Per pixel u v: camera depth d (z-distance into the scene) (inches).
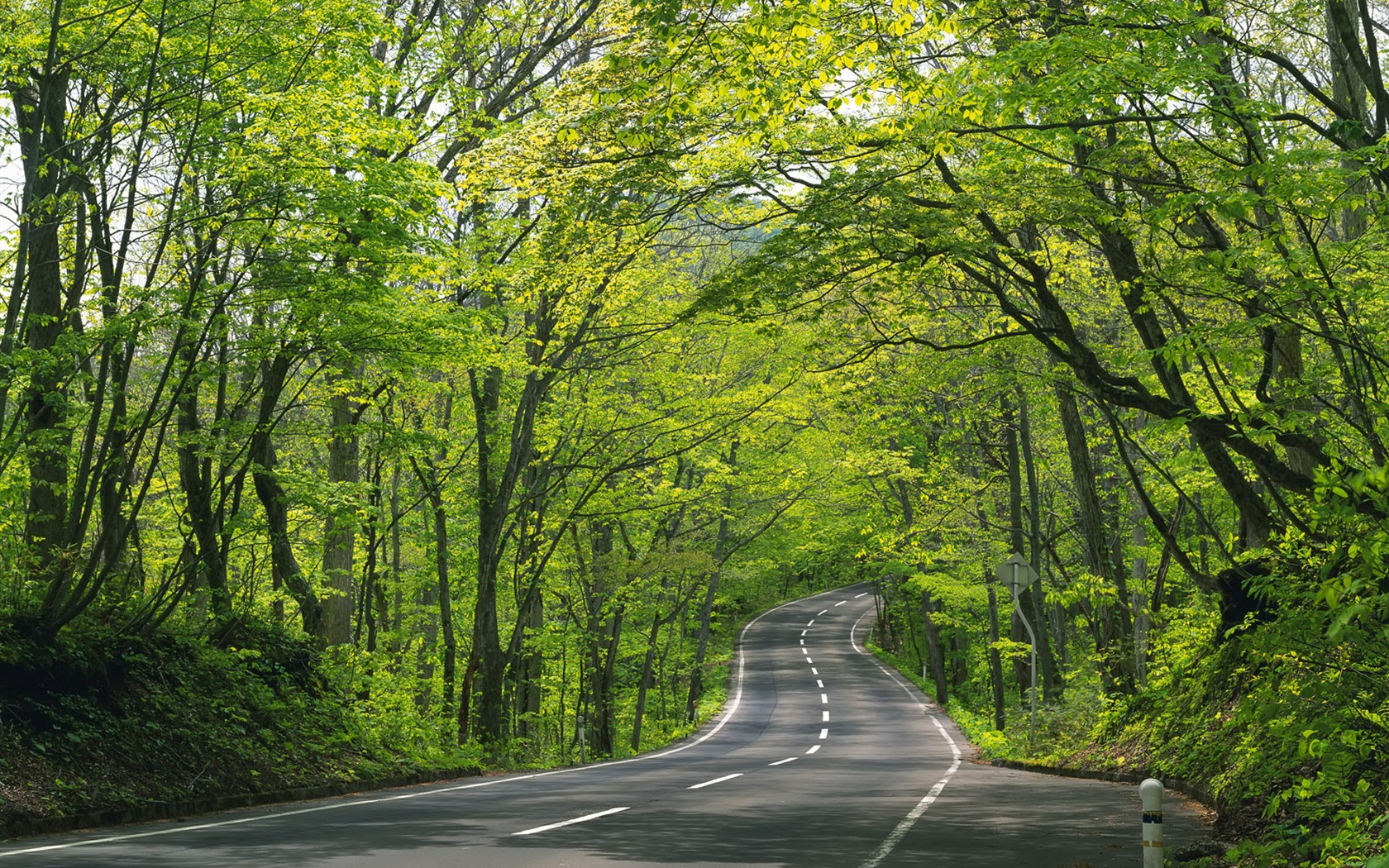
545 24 890.7
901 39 438.0
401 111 812.0
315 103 540.1
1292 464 618.5
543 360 954.1
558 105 524.4
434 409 1163.3
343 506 687.7
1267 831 338.6
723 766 893.2
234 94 565.3
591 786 681.6
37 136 554.6
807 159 529.3
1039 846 375.9
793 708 1760.6
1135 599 1042.1
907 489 1441.9
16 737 469.7
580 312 824.3
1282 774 403.5
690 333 935.7
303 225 581.9
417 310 621.9
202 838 398.6
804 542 1590.8
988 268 595.2
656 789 652.7
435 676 1434.5
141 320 542.3
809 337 907.4
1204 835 394.9
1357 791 274.1
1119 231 490.0
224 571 737.6
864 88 446.6
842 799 573.0
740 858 348.2
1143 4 372.2
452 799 590.6
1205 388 667.4
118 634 585.3
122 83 574.9
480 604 1019.3
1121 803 527.5
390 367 642.2
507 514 1020.5
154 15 540.1
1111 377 518.6
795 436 1152.2
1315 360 551.2
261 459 772.6
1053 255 675.4
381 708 855.7
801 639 2736.2
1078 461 882.8
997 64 386.9
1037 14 437.4
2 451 562.3
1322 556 420.8
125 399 592.7
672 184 526.0
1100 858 345.4
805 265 508.7
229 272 607.2
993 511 1302.9
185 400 682.8
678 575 1314.0
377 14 571.5
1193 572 696.4
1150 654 869.8
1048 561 1238.9
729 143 503.8
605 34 849.5
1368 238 391.5
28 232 549.3
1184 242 547.5
